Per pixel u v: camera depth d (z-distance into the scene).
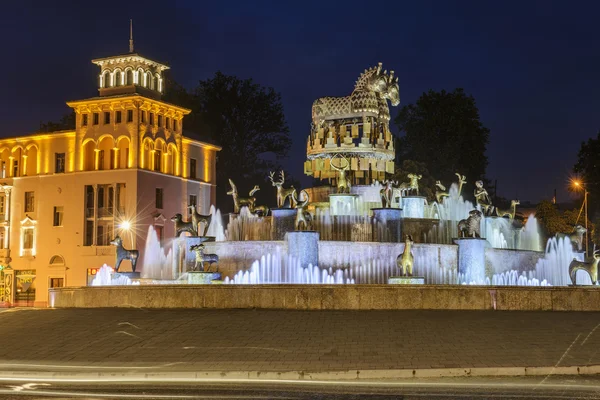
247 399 13.67
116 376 17.05
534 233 40.28
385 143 39.38
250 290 24.08
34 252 67.94
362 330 20.30
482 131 76.50
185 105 83.31
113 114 65.31
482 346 18.38
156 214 65.38
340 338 19.56
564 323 20.67
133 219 63.19
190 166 72.25
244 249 31.64
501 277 33.09
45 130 82.00
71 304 27.73
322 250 31.11
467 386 14.98
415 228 33.75
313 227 32.88
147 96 66.88
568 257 36.03
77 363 18.62
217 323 21.86
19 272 68.50
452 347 18.36
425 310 22.95
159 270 58.41
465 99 75.94
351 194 35.41
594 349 17.88
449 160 73.38
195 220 34.53
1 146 71.44
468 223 32.12
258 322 21.70
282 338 19.84
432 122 74.62
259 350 18.81
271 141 87.62
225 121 86.38
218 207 83.81
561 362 16.77
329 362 17.33
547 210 61.53
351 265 31.20
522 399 13.42
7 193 69.88
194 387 15.33
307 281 30.55
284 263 31.17
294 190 35.03
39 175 68.44
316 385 15.38
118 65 66.62
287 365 17.19
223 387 15.28
